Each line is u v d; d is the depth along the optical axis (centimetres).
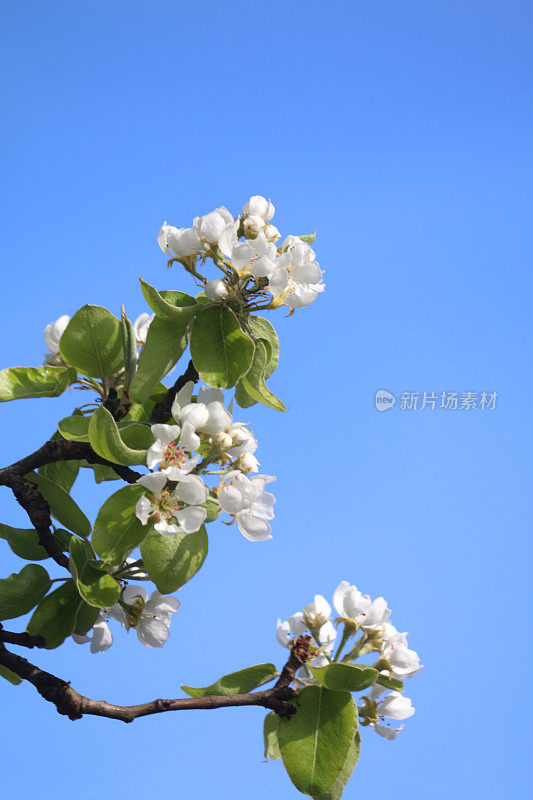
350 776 79
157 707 80
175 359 80
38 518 82
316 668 79
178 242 80
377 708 83
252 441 79
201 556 79
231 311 79
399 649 82
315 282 81
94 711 80
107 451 77
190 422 77
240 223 80
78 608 83
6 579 82
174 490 76
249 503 78
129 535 76
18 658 81
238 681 83
